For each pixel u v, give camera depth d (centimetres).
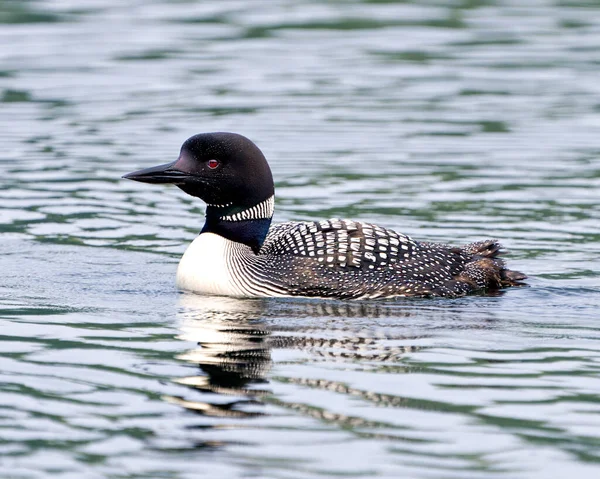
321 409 817
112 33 2589
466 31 2630
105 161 1706
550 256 1302
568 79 2223
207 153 1157
